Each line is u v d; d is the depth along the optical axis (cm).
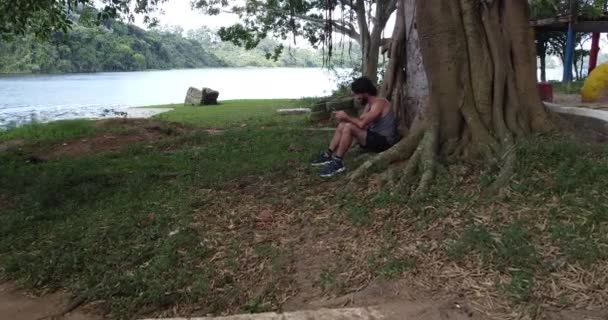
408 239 406
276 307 354
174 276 405
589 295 311
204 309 364
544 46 2114
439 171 506
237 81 4981
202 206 530
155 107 2159
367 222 443
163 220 499
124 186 629
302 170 612
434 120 549
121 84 4306
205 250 438
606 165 469
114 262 436
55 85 4106
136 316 363
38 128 1230
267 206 514
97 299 391
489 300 317
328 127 1030
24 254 466
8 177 714
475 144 537
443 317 305
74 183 650
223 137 920
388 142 605
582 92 1084
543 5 1347
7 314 384
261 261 414
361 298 342
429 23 543
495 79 553
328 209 486
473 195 457
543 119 576
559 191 434
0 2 840
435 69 548
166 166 710
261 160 680
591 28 1548
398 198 471
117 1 934
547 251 358
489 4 566
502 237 375
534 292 318
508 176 465
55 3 893
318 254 412
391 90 722
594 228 375
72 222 526
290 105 1891
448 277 347
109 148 952
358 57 2641
